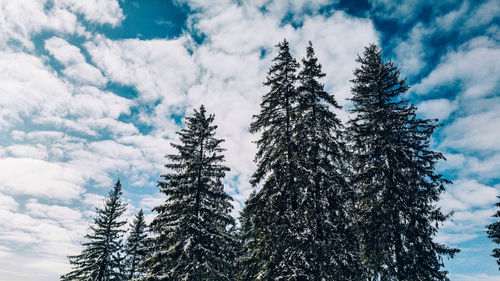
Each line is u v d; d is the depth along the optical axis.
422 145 14.97
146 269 16.23
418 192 13.89
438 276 12.33
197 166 17.84
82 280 25.78
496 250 21.42
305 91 15.25
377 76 16.38
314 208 12.25
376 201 13.92
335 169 13.82
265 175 14.30
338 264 11.21
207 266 14.98
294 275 10.33
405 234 12.85
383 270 12.90
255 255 12.96
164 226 15.62
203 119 19.52
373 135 15.48
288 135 13.90
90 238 27.88
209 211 16.86
